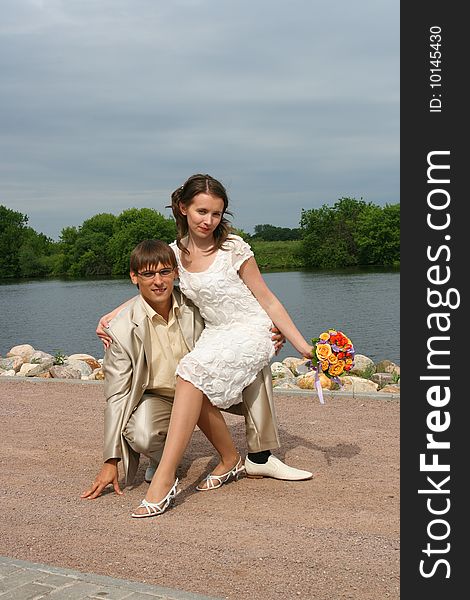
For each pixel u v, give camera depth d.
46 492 5.09
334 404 7.56
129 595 3.42
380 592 3.57
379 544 4.09
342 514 4.54
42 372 10.64
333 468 5.45
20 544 4.18
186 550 4.05
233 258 4.94
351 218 83.94
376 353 17.38
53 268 95.94
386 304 30.78
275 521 4.45
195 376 4.68
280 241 90.31
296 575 3.74
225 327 4.99
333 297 35.97
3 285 73.06
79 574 3.64
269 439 5.14
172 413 4.73
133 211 90.50
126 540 4.21
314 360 5.00
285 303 32.66
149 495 4.62
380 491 4.95
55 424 7.10
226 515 4.56
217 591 3.58
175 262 4.96
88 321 29.77
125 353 4.93
